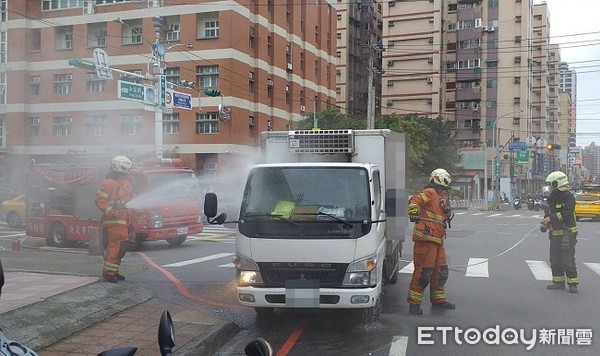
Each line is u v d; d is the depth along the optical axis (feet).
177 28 121.80
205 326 22.35
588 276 36.47
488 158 203.31
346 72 206.49
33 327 20.38
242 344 21.74
